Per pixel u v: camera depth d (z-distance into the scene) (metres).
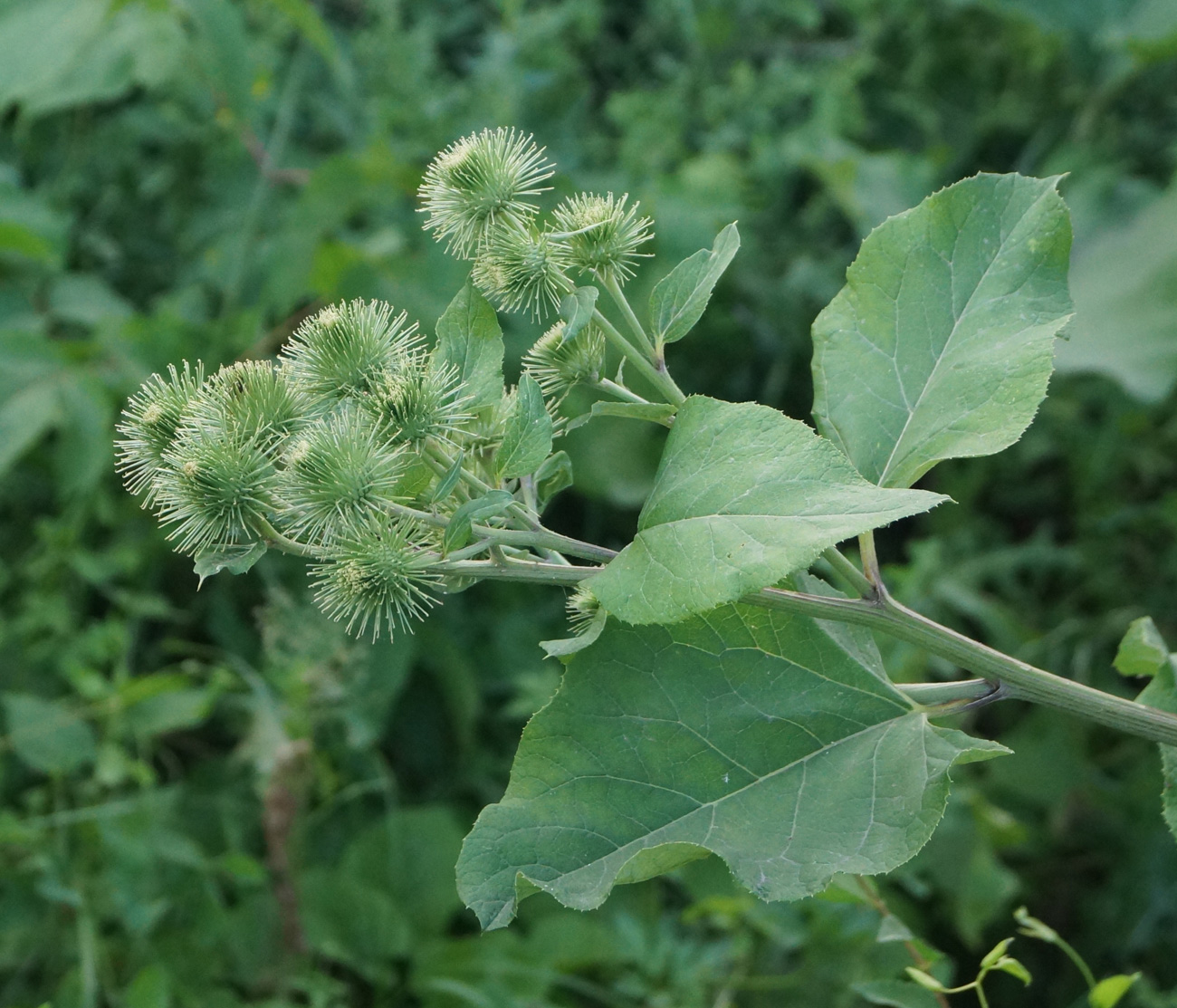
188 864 0.86
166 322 1.05
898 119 1.40
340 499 0.48
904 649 0.92
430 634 1.02
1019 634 1.01
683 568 0.45
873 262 0.52
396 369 0.49
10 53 1.13
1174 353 0.99
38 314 1.12
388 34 1.29
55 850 0.86
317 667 0.90
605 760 0.48
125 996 0.76
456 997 0.86
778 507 0.44
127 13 1.14
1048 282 0.51
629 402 0.50
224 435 0.49
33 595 0.97
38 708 0.88
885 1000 0.57
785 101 1.36
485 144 0.52
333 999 0.88
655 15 1.47
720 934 0.89
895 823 0.47
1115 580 1.05
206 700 0.91
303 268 1.06
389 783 0.94
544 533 0.48
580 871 0.47
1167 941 0.90
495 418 0.50
